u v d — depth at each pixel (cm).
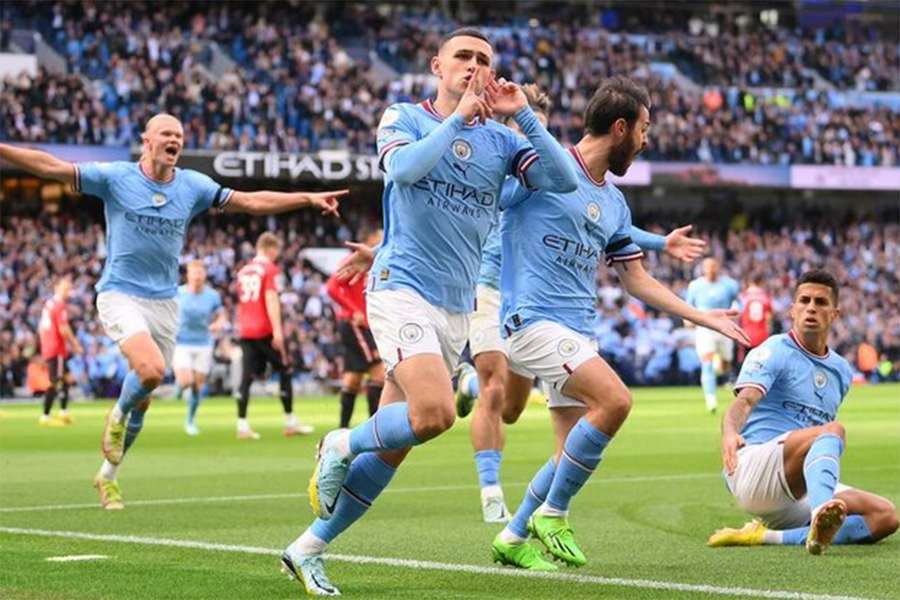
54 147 3447
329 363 3319
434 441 1576
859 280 4131
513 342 651
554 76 4144
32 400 3042
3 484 1101
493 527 807
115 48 3678
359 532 784
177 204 926
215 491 1037
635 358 3562
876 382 3766
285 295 3441
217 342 3175
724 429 702
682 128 3969
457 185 586
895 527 712
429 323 575
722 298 2105
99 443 1619
